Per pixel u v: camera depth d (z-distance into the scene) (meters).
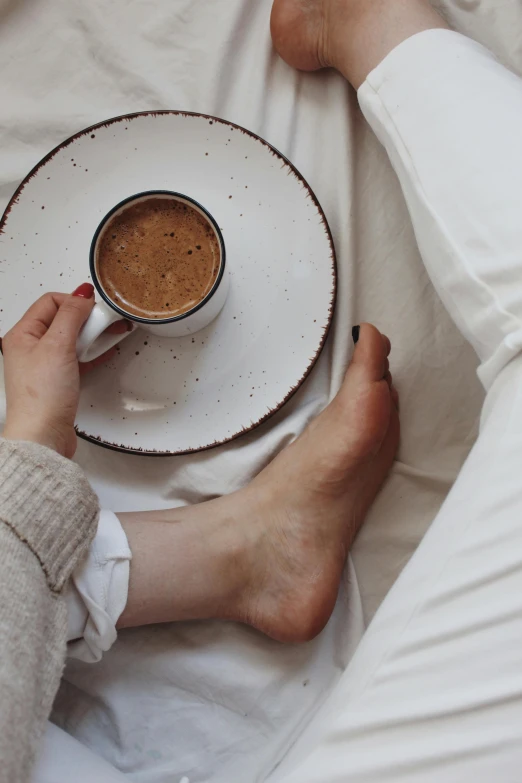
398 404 0.76
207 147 0.74
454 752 0.55
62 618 0.61
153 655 0.74
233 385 0.74
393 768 0.56
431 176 0.61
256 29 0.78
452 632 0.56
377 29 0.69
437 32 0.64
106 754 0.73
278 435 0.74
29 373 0.67
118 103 0.78
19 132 0.78
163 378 0.74
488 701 0.55
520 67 0.75
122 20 0.77
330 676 0.73
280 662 0.73
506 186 0.57
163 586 0.70
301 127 0.77
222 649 0.74
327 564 0.71
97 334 0.69
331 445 0.70
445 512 0.57
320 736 0.58
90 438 0.73
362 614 0.73
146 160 0.75
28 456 0.62
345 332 0.75
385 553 0.75
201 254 0.71
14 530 0.60
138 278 0.71
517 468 0.55
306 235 0.74
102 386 0.74
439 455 0.75
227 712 0.73
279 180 0.74
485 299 0.58
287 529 0.71
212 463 0.75
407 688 0.56
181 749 0.73
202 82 0.77
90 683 0.74
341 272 0.76
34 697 0.58
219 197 0.75
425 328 0.75
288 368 0.73
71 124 0.78
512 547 0.55
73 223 0.75
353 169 0.77
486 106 0.60
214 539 0.71
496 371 0.59
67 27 0.78
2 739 0.56
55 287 0.74
